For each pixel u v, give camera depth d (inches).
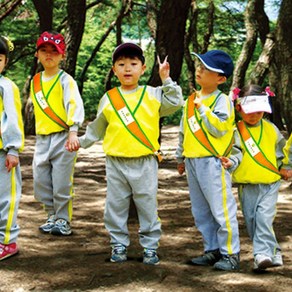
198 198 167.9
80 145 172.9
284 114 314.5
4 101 165.6
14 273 159.3
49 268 163.9
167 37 289.3
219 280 154.7
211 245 167.8
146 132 163.0
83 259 172.6
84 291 146.7
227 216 160.6
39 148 201.5
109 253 179.0
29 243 189.3
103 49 1027.3
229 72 164.1
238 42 878.4
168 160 441.1
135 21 909.8
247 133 165.2
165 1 287.6
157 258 167.6
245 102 162.9
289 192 296.8
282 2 307.4
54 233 201.2
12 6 640.4
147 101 164.4
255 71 378.9
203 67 162.6
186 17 290.8
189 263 168.7
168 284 151.5
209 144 161.8
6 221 170.4
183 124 169.5
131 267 163.8
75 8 534.3
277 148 168.6
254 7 605.3
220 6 848.3
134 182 163.0
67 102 192.7
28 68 848.9
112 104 164.7
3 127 165.5
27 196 275.7
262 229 162.2
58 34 197.3
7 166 165.8
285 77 309.4
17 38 748.0
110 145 164.4
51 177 203.3
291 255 180.1
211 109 161.8
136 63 164.6
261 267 159.2
